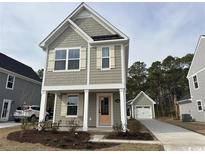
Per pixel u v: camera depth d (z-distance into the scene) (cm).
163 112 4744
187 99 2419
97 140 804
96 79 1125
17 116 1800
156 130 1277
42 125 1045
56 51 1234
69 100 1394
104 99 1352
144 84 5388
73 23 1237
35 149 643
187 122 2047
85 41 1212
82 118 1332
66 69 1181
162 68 5134
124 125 1005
